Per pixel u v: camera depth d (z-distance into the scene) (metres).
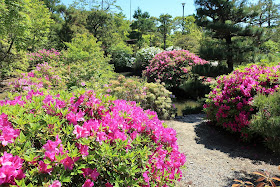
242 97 5.28
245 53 9.14
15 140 1.51
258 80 5.14
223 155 4.38
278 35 9.75
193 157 4.27
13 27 10.36
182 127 6.29
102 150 1.61
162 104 7.06
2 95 7.28
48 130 1.66
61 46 24.50
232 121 5.41
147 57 20.84
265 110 3.92
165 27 30.28
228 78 5.82
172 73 11.84
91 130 1.77
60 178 1.42
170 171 2.27
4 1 9.23
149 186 1.87
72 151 1.49
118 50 24.66
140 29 35.03
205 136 5.55
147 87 7.30
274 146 3.98
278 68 5.14
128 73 22.55
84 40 15.80
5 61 12.05
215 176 3.53
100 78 6.76
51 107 1.88
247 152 4.49
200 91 10.70
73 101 2.04
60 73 5.68
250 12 9.26
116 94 6.16
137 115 2.30
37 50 18.14
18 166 1.37
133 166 1.71
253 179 3.38
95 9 27.53
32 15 17.12
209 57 9.44
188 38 21.59
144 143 2.13
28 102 2.06
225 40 10.45
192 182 3.34
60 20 29.78
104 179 1.71
